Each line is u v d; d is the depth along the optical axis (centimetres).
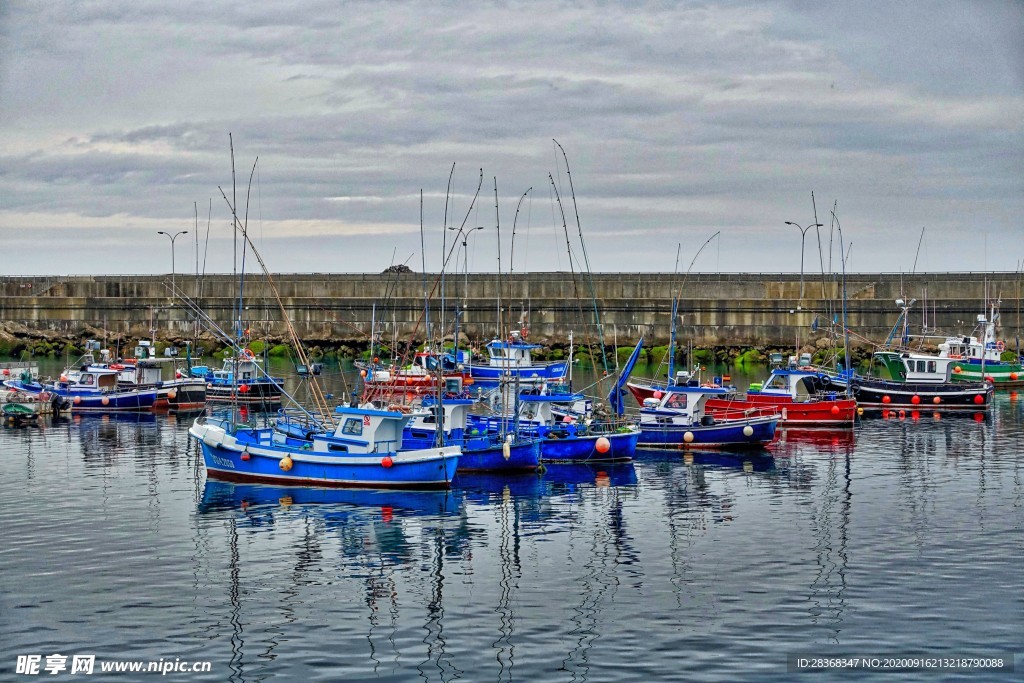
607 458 5553
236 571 3606
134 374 7881
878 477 5159
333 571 3619
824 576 3556
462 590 3434
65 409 7500
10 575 3547
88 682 2808
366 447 4809
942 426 7031
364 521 4244
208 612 3244
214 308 12469
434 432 5231
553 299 11538
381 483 4766
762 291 11719
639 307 11362
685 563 3700
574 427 5591
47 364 11144
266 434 5059
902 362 8462
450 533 4081
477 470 5206
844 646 2998
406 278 12375
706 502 4600
